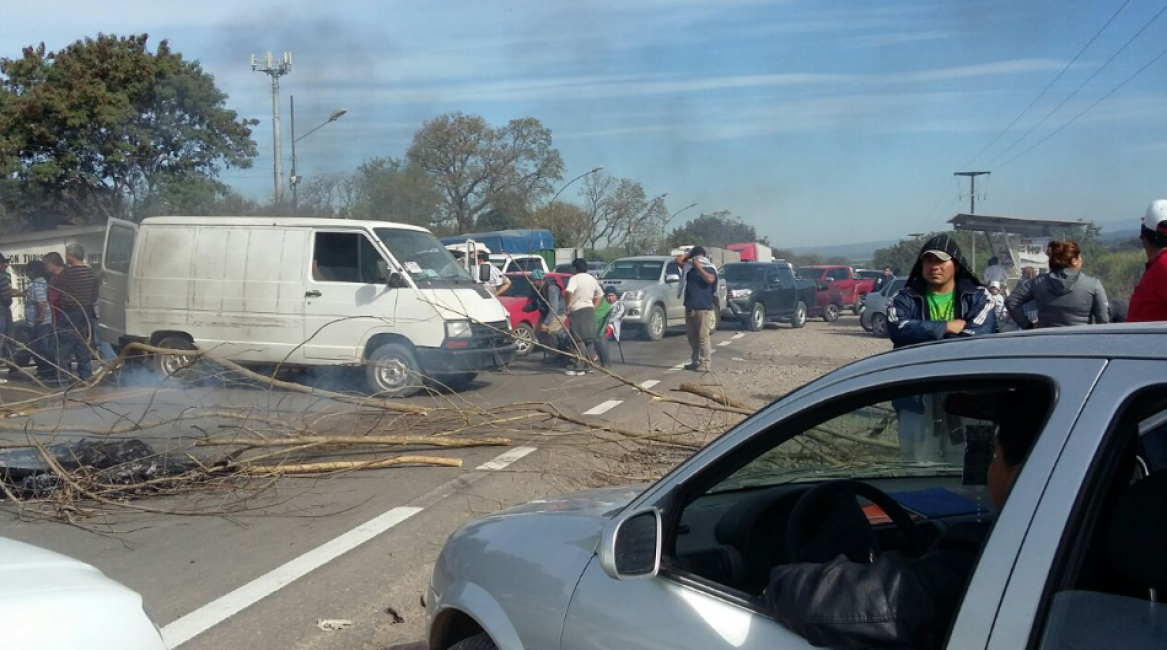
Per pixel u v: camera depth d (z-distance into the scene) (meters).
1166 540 1.84
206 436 8.19
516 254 31.56
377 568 5.95
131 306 13.48
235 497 7.58
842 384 2.34
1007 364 2.00
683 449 8.84
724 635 2.28
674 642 2.37
